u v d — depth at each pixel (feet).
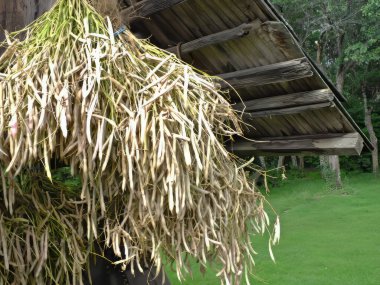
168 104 5.24
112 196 5.52
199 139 5.21
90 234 5.97
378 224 28.66
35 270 5.98
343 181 53.57
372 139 63.72
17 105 4.98
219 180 5.83
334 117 8.83
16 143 4.87
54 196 6.58
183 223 5.49
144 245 5.44
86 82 5.15
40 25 5.94
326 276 18.72
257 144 10.11
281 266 20.06
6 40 6.09
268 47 8.27
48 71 5.25
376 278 18.57
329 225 28.96
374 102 71.56
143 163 4.98
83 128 4.95
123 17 6.69
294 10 60.80
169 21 9.02
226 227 5.87
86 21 5.65
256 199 6.35
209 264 5.96
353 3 57.11
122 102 5.22
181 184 5.17
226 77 9.06
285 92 9.07
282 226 29.27
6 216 6.00
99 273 7.01
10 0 6.98
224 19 8.44
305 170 70.23
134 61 5.55
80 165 4.99
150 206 5.27
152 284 7.44
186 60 9.57
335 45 71.82
